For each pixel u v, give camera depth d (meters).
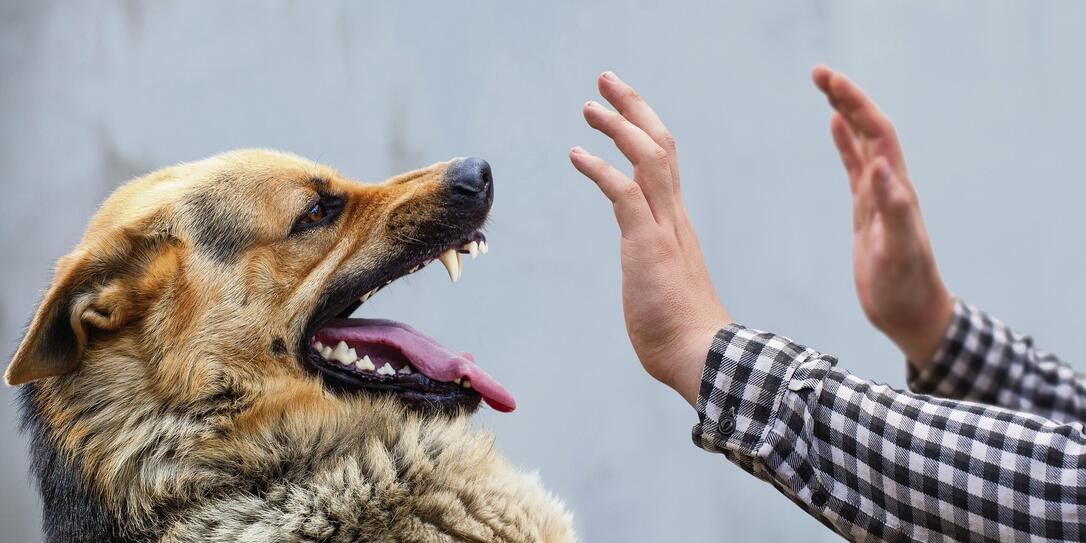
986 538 1.84
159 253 2.85
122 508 2.72
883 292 2.98
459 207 3.29
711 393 2.00
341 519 2.62
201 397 2.81
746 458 1.98
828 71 2.87
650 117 2.24
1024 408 3.08
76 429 2.76
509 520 2.82
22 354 2.54
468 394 3.16
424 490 2.73
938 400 1.95
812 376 1.96
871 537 1.92
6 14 7.25
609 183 2.11
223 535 2.61
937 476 1.86
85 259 2.74
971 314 3.08
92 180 7.07
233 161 3.11
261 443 2.79
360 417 2.87
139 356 2.79
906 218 2.86
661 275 2.08
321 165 3.25
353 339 3.16
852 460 1.92
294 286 3.04
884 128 2.89
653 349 2.10
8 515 6.64
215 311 2.89
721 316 2.11
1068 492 1.77
